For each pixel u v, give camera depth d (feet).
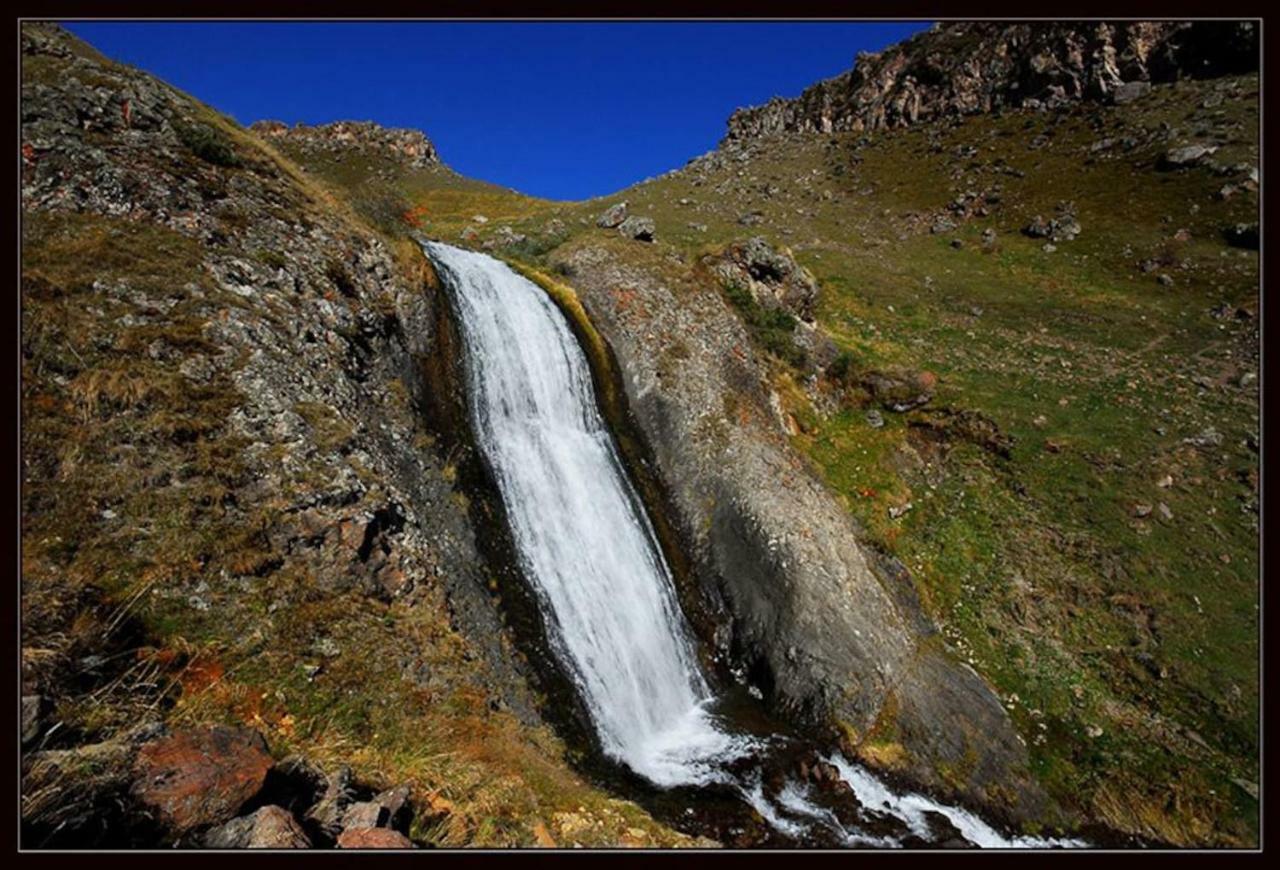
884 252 150.71
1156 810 41.32
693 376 68.80
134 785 16.31
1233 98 161.99
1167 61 185.88
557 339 67.31
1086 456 68.95
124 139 46.24
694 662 51.67
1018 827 40.60
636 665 46.96
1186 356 91.76
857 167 219.82
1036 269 133.08
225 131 57.93
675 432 64.59
